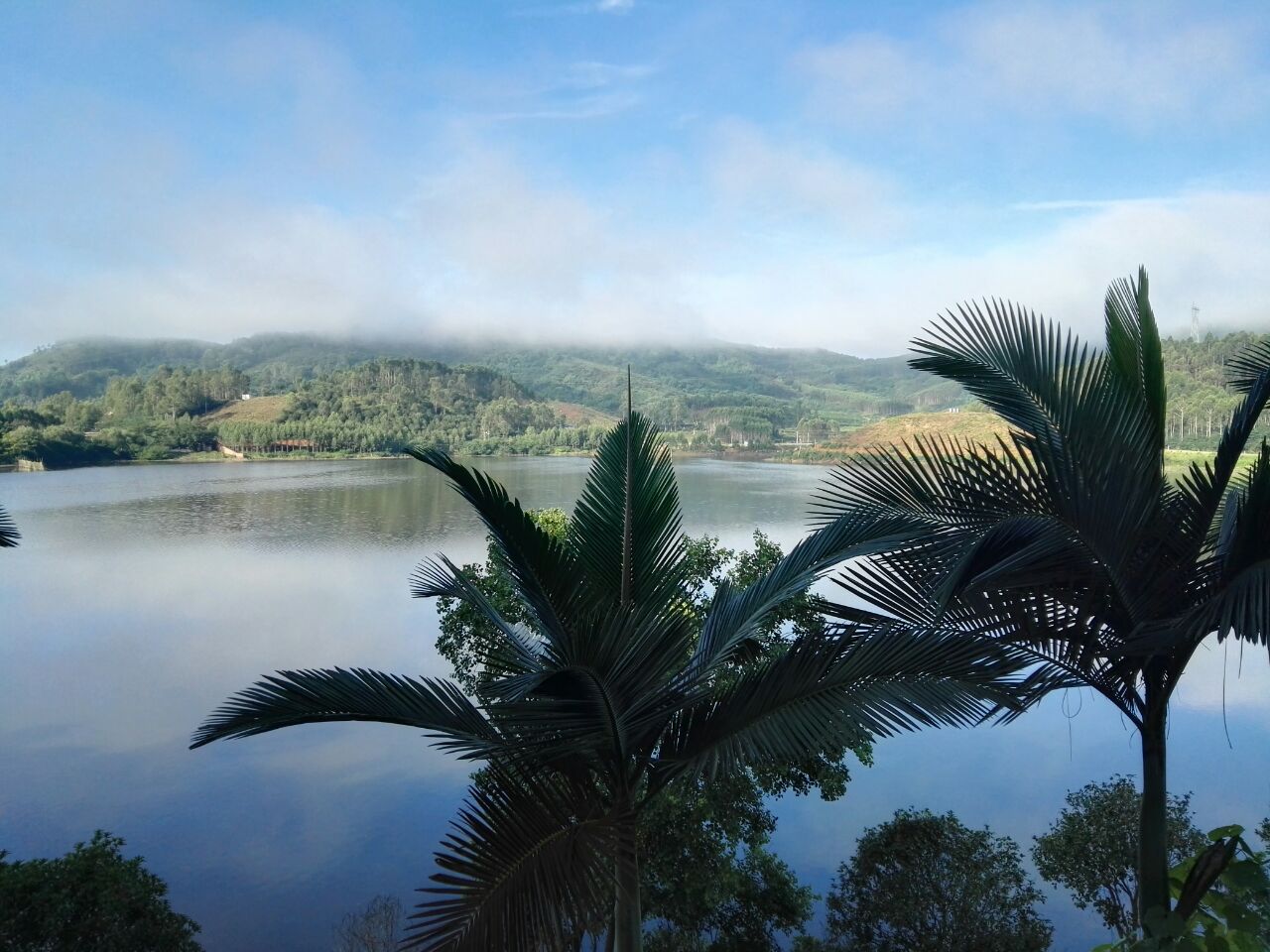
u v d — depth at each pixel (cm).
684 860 520
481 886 254
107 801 1287
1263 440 273
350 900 979
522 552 293
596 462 380
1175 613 309
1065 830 511
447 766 1450
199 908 956
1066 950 679
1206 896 240
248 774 1396
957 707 276
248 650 2177
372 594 2784
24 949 420
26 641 2309
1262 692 1259
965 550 293
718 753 286
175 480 6950
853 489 338
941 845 500
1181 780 934
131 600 2798
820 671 290
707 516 2612
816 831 1004
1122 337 345
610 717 285
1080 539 293
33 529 4272
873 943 495
